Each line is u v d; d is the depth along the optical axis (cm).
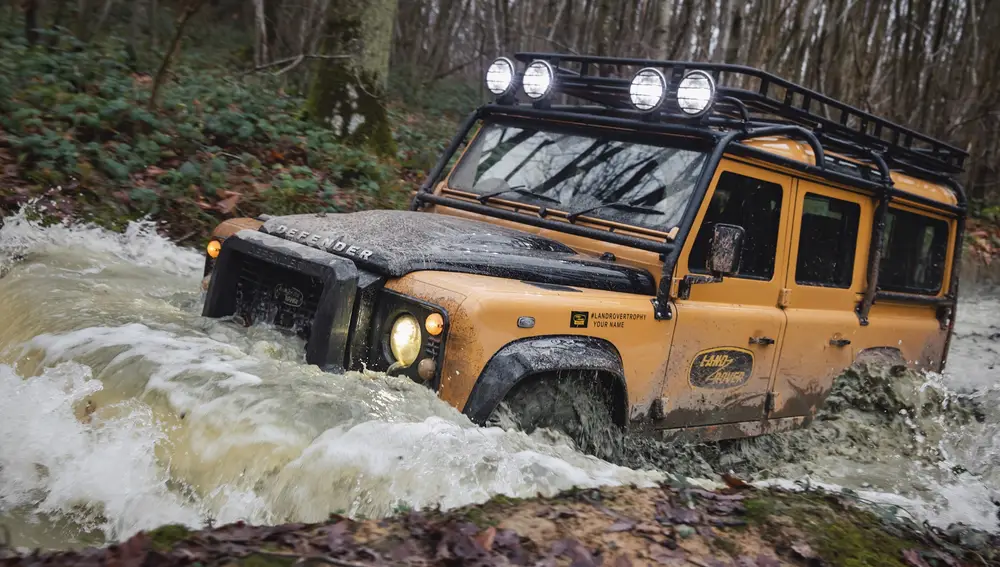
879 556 328
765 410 508
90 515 316
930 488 484
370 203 947
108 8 1538
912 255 623
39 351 384
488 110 554
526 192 504
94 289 464
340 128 1144
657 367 432
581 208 476
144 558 255
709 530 324
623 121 480
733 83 1622
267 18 1950
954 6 2219
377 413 331
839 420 552
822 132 554
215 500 310
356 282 381
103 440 335
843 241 550
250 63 1734
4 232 624
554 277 414
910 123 2091
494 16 2305
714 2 1794
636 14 1975
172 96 1024
